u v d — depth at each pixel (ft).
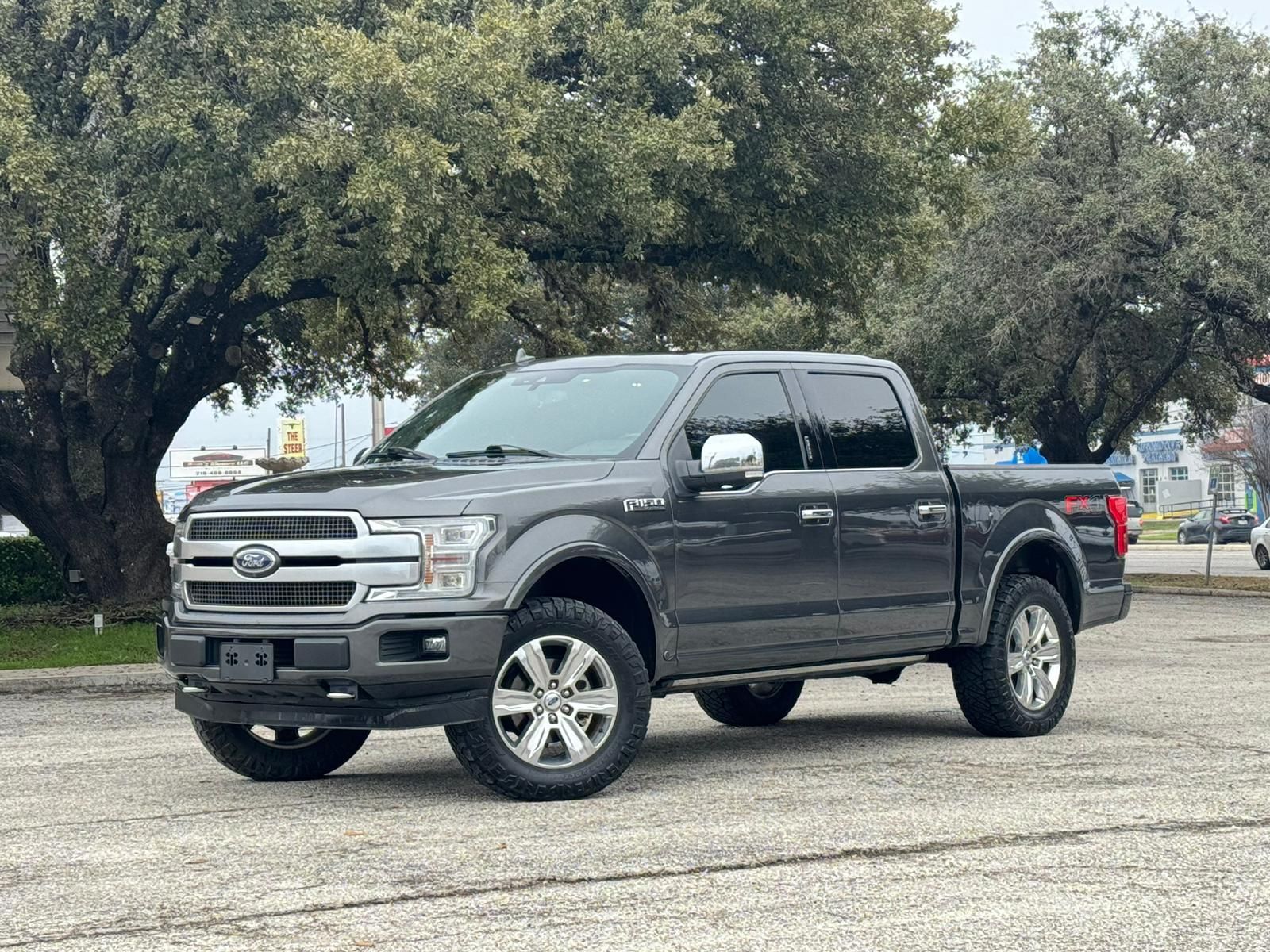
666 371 26.86
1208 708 35.96
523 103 62.44
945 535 29.40
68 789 25.91
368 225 63.77
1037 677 31.12
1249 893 17.39
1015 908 16.70
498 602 22.79
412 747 30.83
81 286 60.64
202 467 235.40
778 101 73.05
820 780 25.40
